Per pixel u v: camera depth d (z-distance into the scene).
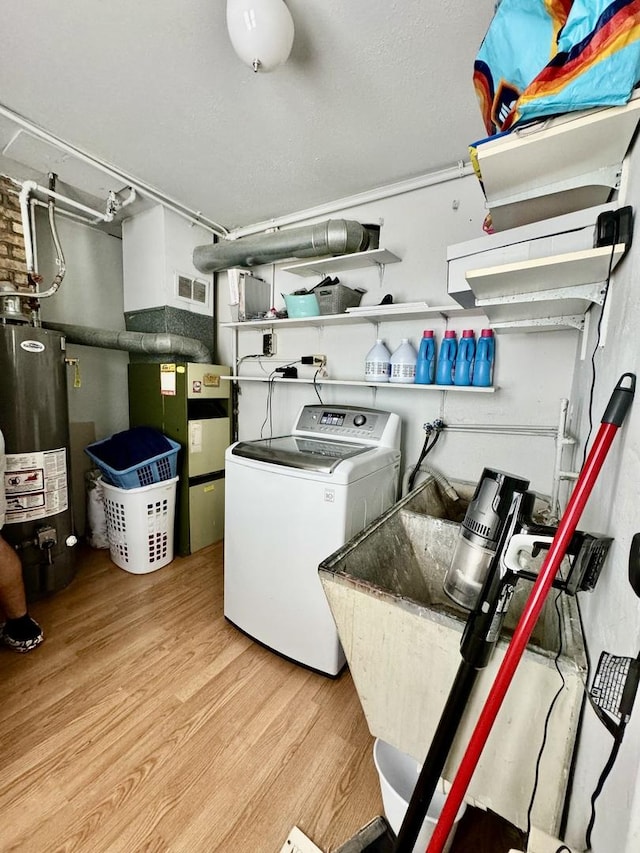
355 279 2.26
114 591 2.06
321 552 1.45
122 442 2.30
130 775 1.10
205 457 2.59
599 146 0.75
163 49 1.21
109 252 2.72
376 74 1.28
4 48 1.21
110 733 1.23
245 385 2.83
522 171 0.86
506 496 0.75
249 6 0.95
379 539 1.19
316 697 1.41
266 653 1.63
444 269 1.95
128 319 2.73
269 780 1.10
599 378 0.88
